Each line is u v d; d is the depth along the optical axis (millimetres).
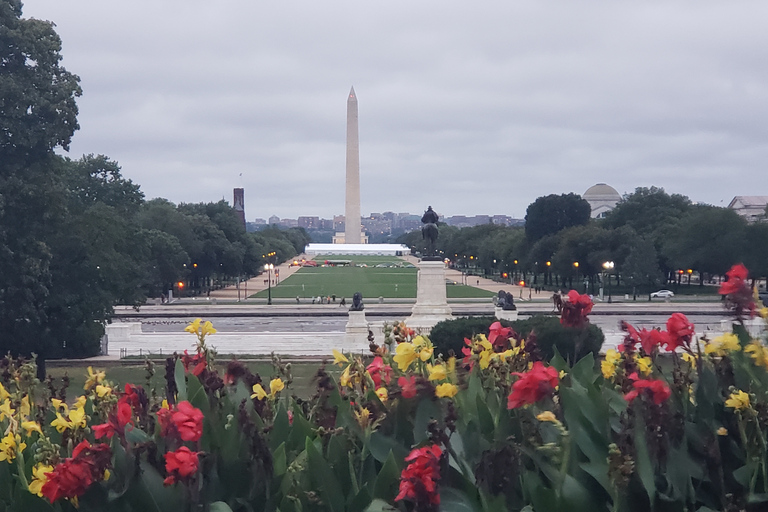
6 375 11578
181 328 80688
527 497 8625
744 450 9047
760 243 110250
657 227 140750
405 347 10281
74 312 55219
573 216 166250
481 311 89812
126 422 8938
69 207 60406
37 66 56719
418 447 8898
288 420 10133
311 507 8719
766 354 9477
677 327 9938
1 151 55250
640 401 8695
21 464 8828
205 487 8578
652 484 8000
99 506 8164
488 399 10352
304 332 73250
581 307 11250
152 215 140250
